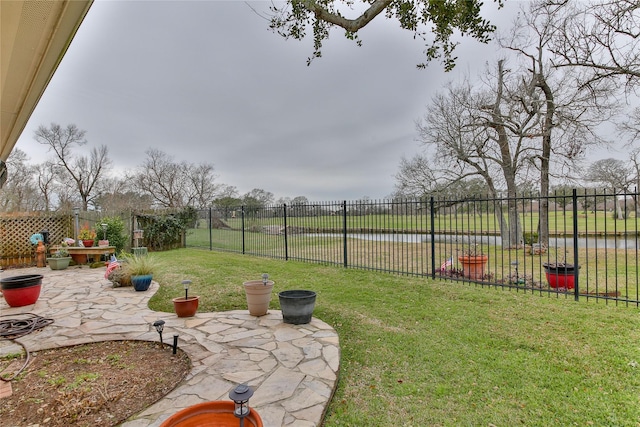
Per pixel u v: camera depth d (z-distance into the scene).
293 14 4.46
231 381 2.87
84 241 9.72
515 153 11.95
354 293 5.89
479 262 6.62
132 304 5.46
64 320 4.61
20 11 1.25
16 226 10.08
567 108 10.25
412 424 2.32
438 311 4.77
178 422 1.62
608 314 4.43
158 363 3.26
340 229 11.45
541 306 4.88
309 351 3.50
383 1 3.63
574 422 2.29
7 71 1.72
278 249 11.84
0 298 5.88
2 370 3.12
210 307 5.29
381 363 3.25
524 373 2.97
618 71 7.59
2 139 2.92
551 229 17.92
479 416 2.38
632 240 15.59
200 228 15.10
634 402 2.49
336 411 2.49
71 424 2.27
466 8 3.41
